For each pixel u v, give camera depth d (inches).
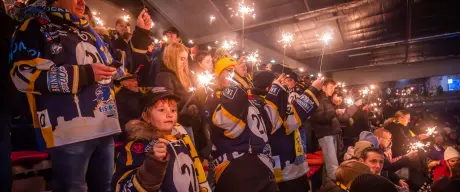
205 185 97.0
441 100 925.2
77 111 86.4
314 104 142.5
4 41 89.6
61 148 84.0
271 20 605.0
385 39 706.8
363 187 93.7
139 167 76.0
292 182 149.9
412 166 274.7
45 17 88.4
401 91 1007.0
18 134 143.2
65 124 84.4
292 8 585.6
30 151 136.8
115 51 121.7
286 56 741.3
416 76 908.6
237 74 136.3
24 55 82.4
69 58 89.2
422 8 597.0
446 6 584.7
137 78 149.3
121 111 142.9
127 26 179.3
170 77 146.8
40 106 85.4
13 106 92.8
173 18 529.3
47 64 83.7
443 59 812.0
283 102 136.7
